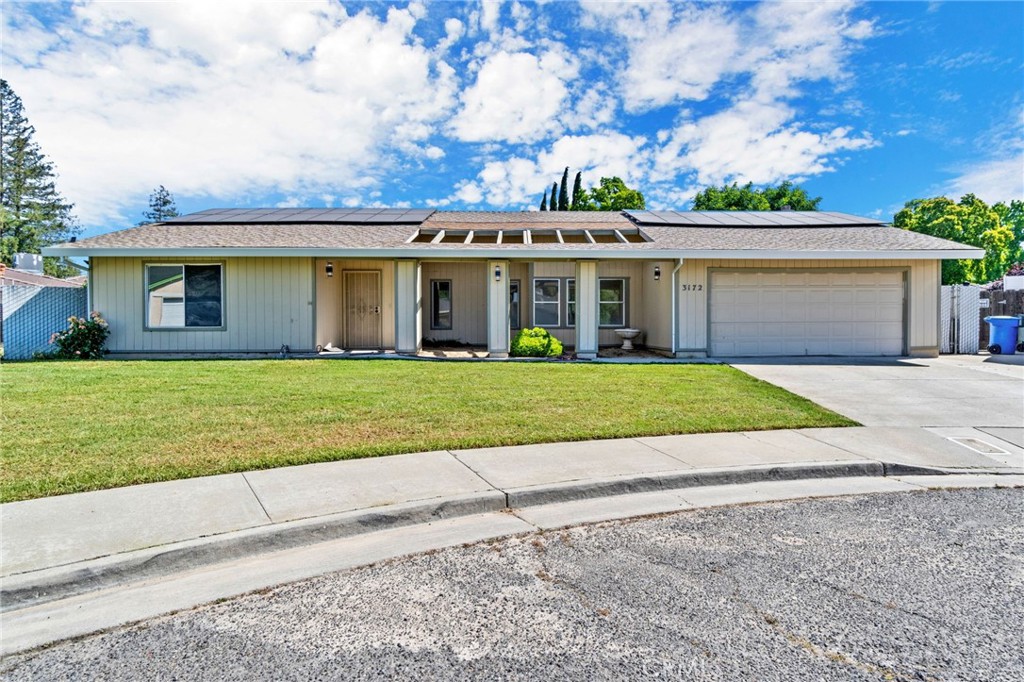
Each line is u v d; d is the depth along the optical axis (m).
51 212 50.25
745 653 2.49
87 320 13.46
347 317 16.31
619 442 6.01
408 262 13.89
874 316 14.61
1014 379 10.50
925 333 14.66
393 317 15.99
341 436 5.90
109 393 8.03
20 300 13.77
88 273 13.64
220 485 4.46
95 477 4.52
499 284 13.75
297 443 5.60
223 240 13.70
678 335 14.34
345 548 3.68
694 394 8.70
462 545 3.72
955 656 2.47
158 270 13.59
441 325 17.59
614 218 18.47
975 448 6.12
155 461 4.95
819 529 4.03
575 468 5.09
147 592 3.08
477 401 7.88
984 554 3.60
